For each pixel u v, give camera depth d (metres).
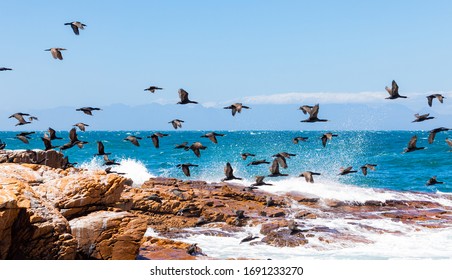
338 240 28.39
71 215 22.27
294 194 39.28
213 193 36.06
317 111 21.31
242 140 156.12
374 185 55.41
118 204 23.72
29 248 18.94
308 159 75.19
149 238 26.20
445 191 52.94
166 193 32.50
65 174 25.61
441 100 21.59
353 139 144.75
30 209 19.27
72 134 25.64
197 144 24.08
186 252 25.09
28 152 32.19
